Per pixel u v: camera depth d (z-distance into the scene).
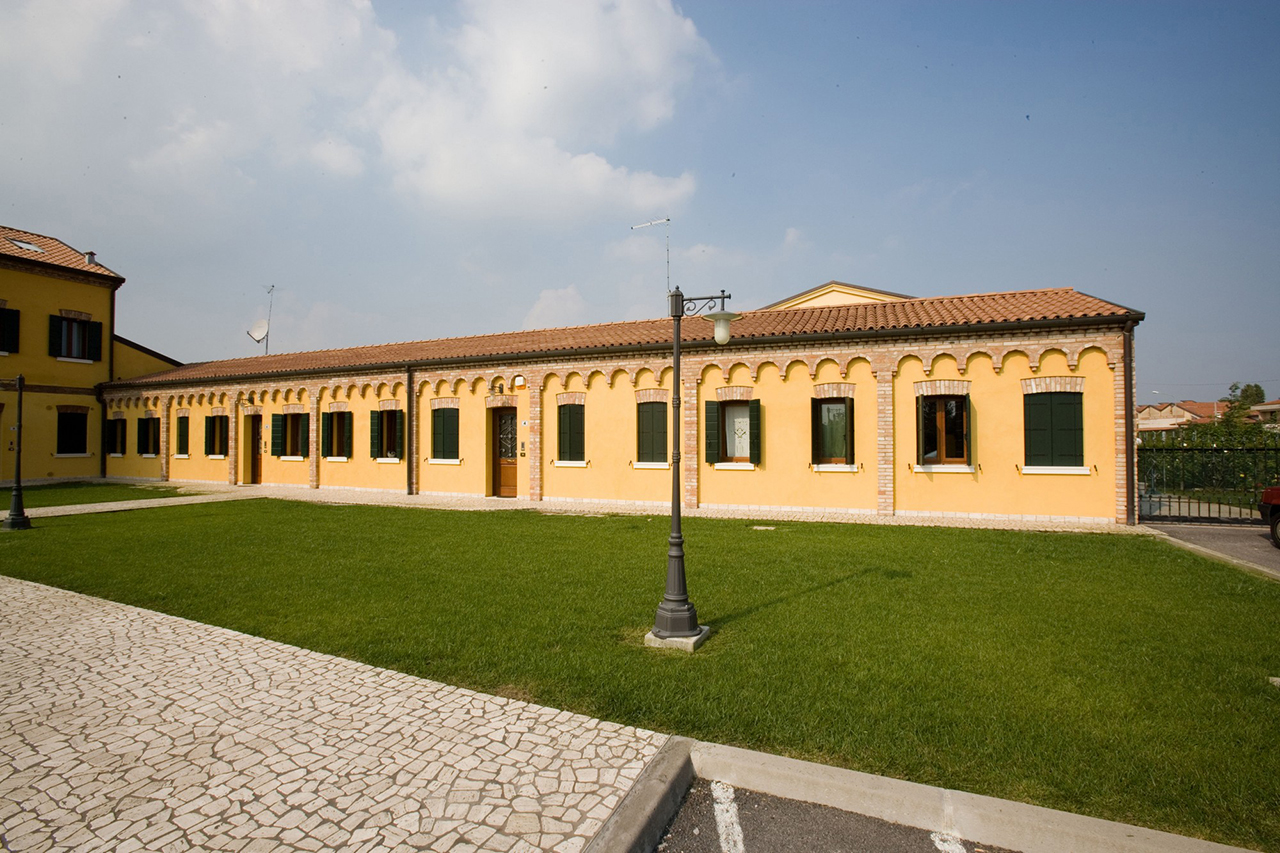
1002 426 14.68
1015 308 15.79
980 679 5.45
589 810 3.68
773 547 11.38
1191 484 19.75
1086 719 4.71
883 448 15.52
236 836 3.46
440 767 4.16
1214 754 4.21
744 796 4.04
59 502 19.58
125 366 30.44
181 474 26.81
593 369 18.77
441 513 16.70
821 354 16.17
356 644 6.53
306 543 12.16
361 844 3.39
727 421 17.55
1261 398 63.59
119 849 3.36
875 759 4.21
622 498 18.38
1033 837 3.48
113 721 4.87
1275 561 10.59
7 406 26.05
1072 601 7.86
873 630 6.77
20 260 26.31
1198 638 6.48
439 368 21.31
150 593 8.55
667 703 5.06
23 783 4.00
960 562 10.07
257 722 4.84
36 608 7.88
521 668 5.82
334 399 23.38
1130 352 13.75
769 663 5.86
